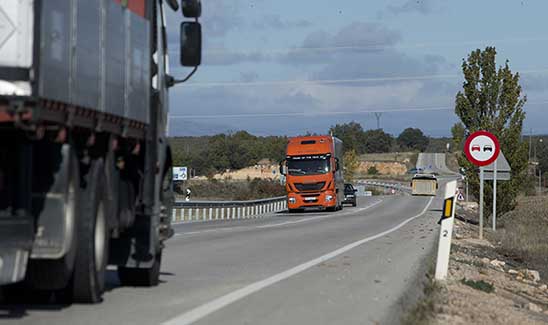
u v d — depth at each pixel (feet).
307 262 91.50
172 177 71.61
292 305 59.06
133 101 60.34
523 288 100.83
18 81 43.88
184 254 101.30
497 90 214.28
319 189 277.64
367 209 320.70
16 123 42.86
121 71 57.67
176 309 55.57
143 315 52.75
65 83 47.21
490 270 110.22
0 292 55.11
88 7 51.13
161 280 72.95
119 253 63.26
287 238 135.44
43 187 47.60
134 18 61.11
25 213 46.06
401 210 309.63
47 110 44.73
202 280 73.20
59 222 47.70
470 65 217.15
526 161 214.69
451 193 77.30
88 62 51.01
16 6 44.01
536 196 456.45
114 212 58.49
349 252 106.63
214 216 243.60
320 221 212.23
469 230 188.14
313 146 279.28
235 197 396.78
